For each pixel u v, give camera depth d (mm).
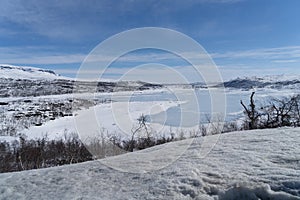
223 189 3201
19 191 4035
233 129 10586
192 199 3141
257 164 3811
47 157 11312
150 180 3805
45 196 3740
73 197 3586
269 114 11234
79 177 4363
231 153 4488
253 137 5480
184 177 3633
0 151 11797
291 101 11062
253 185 3154
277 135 5430
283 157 3967
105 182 4008
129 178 4027
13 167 10680
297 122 10898
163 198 3225
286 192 2967
